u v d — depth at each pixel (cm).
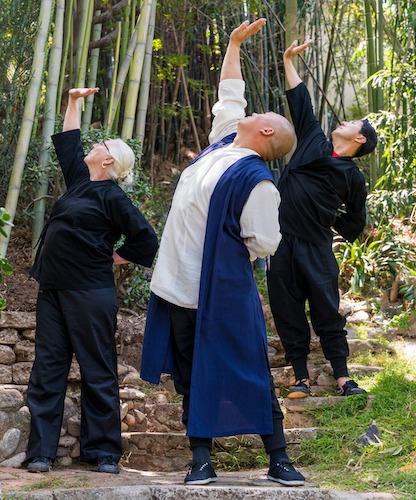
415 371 455
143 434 393
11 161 528
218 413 291
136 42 568
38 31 490
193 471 301
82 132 513
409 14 642
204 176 311
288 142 322
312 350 471
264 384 296
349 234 434
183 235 308
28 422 359
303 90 423
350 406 404
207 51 734
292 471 306
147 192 507
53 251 352
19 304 466
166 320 314
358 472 338
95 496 281
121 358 463
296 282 414
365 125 422
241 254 301
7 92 527
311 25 743
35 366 353
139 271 510
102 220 354
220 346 294
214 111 352
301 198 411
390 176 643
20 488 292
